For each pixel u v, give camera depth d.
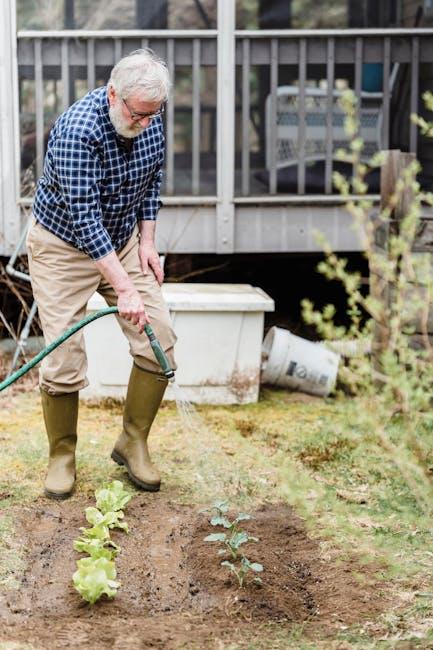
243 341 5.83
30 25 6.70
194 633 3.29
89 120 3.99
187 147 8.22
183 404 4.91
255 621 3.39
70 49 6.77
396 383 4.07
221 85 6.81
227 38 6.76
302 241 7.01
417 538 4.03
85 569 3.51
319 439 5.26
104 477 4.72
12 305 7.26
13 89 6.71
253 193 7.06
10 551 3.89
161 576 3.73
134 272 4.41
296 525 4.18
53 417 4.48
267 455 5.05
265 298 5.85
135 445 4.62
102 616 3.44
